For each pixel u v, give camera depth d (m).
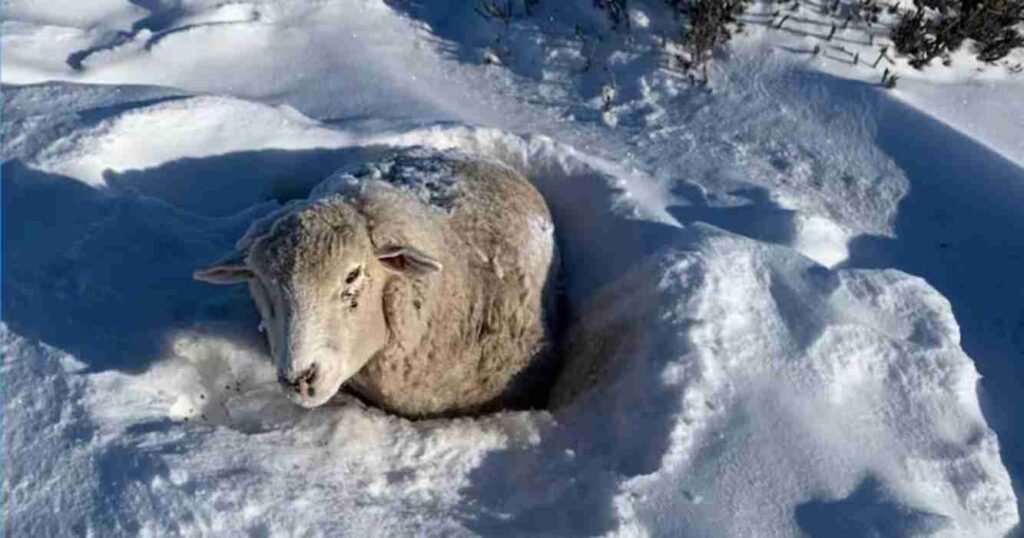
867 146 2.61
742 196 2.39
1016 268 2.35
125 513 1.52
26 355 1.75
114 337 1.83
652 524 1.66
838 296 2.00
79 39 2.79
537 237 2.11
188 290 1.97
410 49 2.91
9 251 1.96
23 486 1.55
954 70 2.86
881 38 2.91
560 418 1.92
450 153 2.20
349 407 1.83
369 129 2.43
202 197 2.27
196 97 2.37
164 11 2.96
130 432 1.65
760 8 2.95
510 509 1.71
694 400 1.81
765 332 1.93
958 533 1.67
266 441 1.70
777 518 1.68
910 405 1.88
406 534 1.61
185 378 1.81
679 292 1.96
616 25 2.97
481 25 3.03
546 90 2.82
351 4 3.02
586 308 2.15
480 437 1.82
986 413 2.03
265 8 2.97
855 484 1.73
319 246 1.69
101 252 1.99
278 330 1.69
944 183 2.50
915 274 2.31
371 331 1.78
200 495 1.55
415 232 1.87
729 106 2.73
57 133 2.22
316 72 2.76
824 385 1.86
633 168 2.46
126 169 2.24
